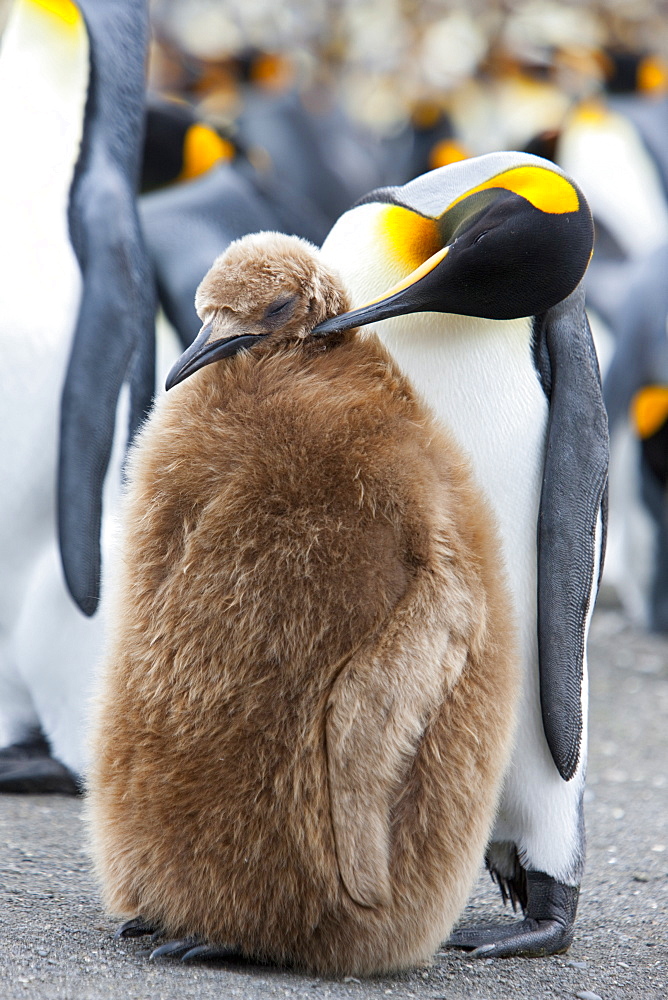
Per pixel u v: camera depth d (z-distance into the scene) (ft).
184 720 13.17
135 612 13.55
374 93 80.33
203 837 13.25
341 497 13.10
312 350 14.01
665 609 41.50
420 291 14.58
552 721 15.26
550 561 15.39
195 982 13.05
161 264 25.93
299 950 13.71
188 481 13.29
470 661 13.34
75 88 22.36
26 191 21.89
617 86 55.57
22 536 22.71
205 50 68.08
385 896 13.23
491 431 15.38
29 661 23.12
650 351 41.22
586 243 14.93
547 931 15.87
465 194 15.03
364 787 12.80
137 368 22.52
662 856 20.43
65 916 15.28
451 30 66.23
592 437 15.78
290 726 12.98
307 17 75.82
